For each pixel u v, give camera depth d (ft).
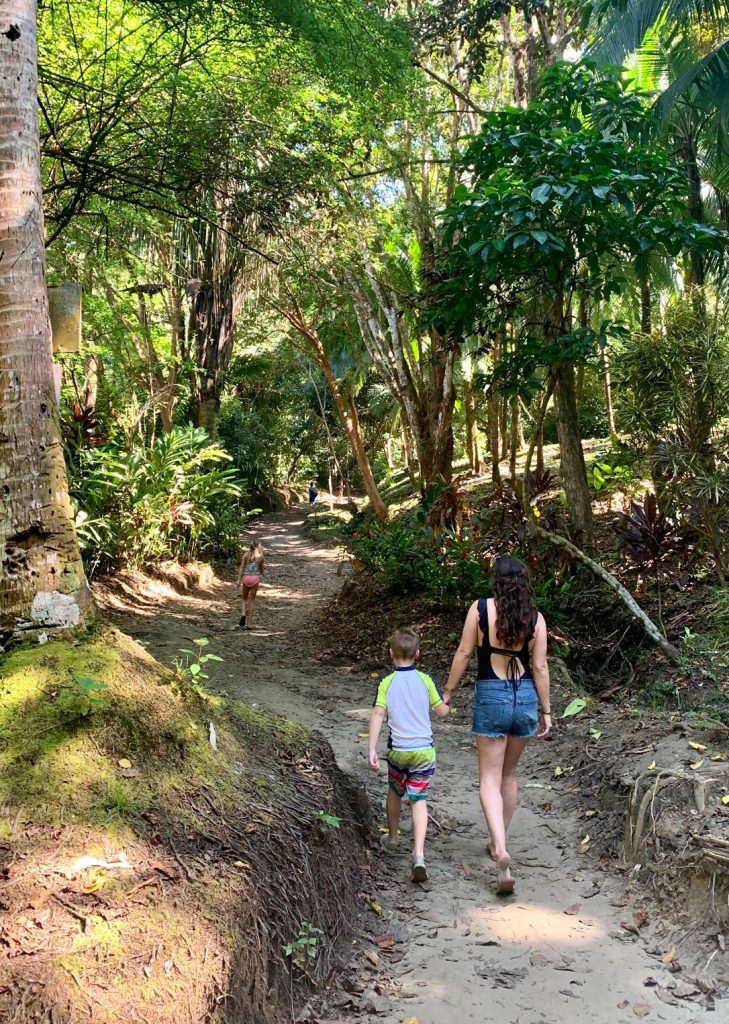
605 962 11.24
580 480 30.25
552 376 29.99
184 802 10.37
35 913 8.01
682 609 24.48
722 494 24.36
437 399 46.03
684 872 12.25
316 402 128.77
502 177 25.58
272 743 13.57
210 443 61.62
